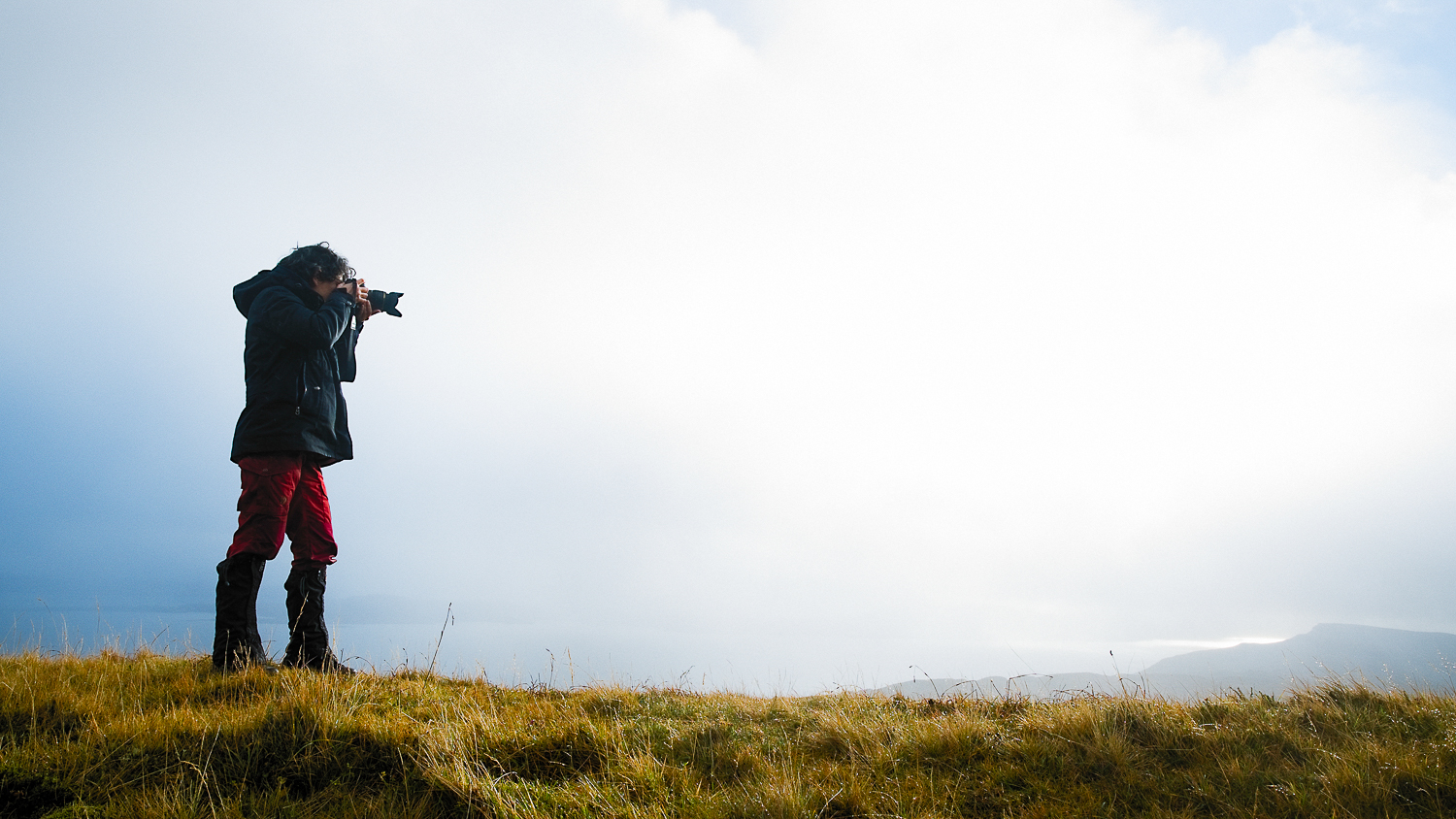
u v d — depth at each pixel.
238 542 5.51
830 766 4.33
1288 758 4.25
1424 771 3.83
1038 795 3.95
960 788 4.03
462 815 3.55
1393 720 4.76
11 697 4.38
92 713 4.21
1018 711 5.77
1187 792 3.90
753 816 3.51
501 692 6.31
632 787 3.84
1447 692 5.15
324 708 4.36
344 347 6.42
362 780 3.88
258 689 5.00
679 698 6.69
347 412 6.39
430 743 4.03
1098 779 4.12
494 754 4.32
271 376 5.59
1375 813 3.56
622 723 5.17
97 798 3.41
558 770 4.21
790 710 5.98
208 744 3.95
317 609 6.09
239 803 3.38
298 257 6.13
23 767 3.49
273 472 5.56
